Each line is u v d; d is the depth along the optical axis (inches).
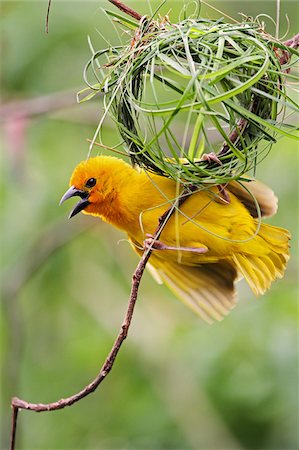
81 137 570.3
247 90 275.9
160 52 274.5
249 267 333.7
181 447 515.8
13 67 526.9
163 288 590.9
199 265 348.8
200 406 511.8
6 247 555.8
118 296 584.7
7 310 554.3
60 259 575.5
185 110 262.1
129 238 347.3
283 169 544.7
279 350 499.2
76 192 338.3
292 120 495.8
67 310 581.6
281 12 532.1
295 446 481.4
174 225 323.3
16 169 527.5
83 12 520.4
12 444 300.2
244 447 493.0
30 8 526.9
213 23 280.8
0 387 551.5
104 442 540.1
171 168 279.9
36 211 551.5
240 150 280.2
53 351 575.5
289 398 487.8
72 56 522.3
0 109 517.7
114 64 287.0
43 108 515.2
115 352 284.4
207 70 268.7
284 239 328.5
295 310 516.7
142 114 272.7
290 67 282.8
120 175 333.4
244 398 495.8
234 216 322.3
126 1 499.2
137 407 542.6
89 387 288.7
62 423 552.4
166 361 550.6
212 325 526.0
